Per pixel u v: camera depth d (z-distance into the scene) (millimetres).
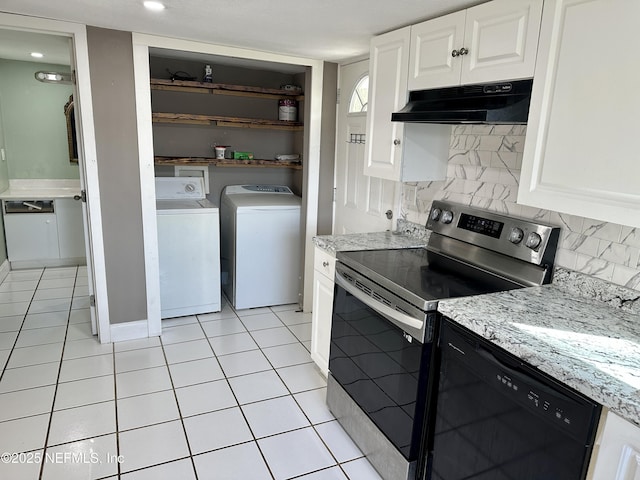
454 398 1556
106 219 2795
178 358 2812
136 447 2016
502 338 1322
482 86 1726
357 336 2051
